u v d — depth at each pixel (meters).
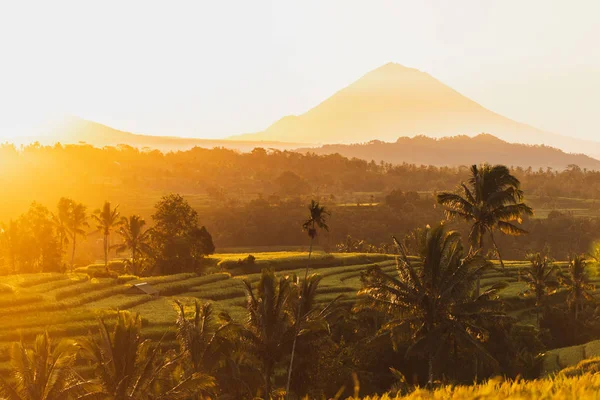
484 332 37.53
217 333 34.47
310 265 107.44
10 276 77.06
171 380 30.67
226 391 33.06
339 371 43.69
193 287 82.56
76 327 53.59
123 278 83.06
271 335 36.16
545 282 76.44
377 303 39.09
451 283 38.25
